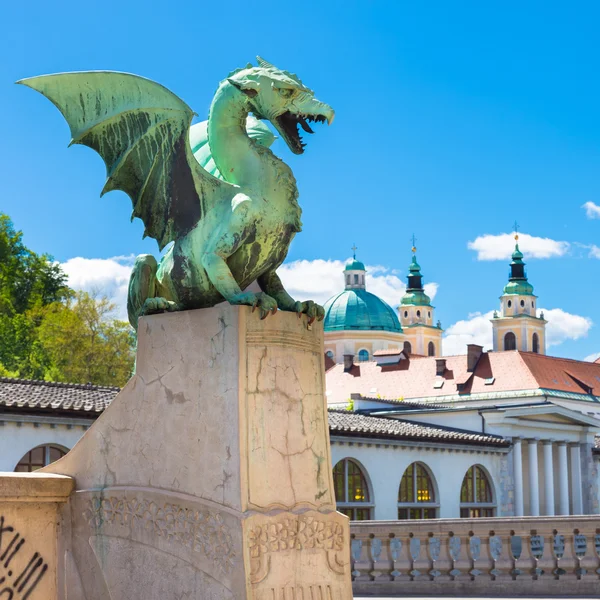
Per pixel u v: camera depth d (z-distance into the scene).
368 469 41.78
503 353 89.50
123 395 6.80
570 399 85.00
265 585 6.08
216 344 6.35
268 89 6.55
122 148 6.80
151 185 6.77
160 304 6.72
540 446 55.44
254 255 6.52
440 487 45.78
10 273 70.25
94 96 6.77
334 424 40.91
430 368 92.25
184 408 6.46
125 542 6.59
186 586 6.27
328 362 104.69
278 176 6.55
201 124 7.41
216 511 6.17
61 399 28.86
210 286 6.52
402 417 53.50
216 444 6.26
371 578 13.51
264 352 6.36
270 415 6.33
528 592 12.45
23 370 61.78
